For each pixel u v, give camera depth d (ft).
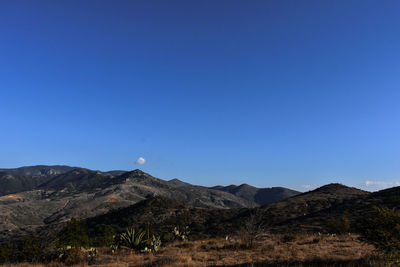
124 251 58.08
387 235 36.27
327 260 40.14
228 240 68.69
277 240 69.77
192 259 46.34
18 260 55.31
